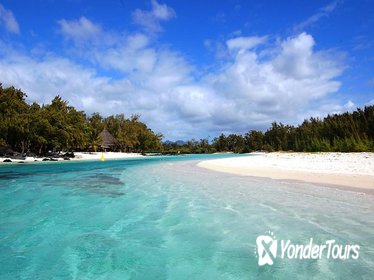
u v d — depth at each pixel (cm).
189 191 1505
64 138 5053
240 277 560
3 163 4028
